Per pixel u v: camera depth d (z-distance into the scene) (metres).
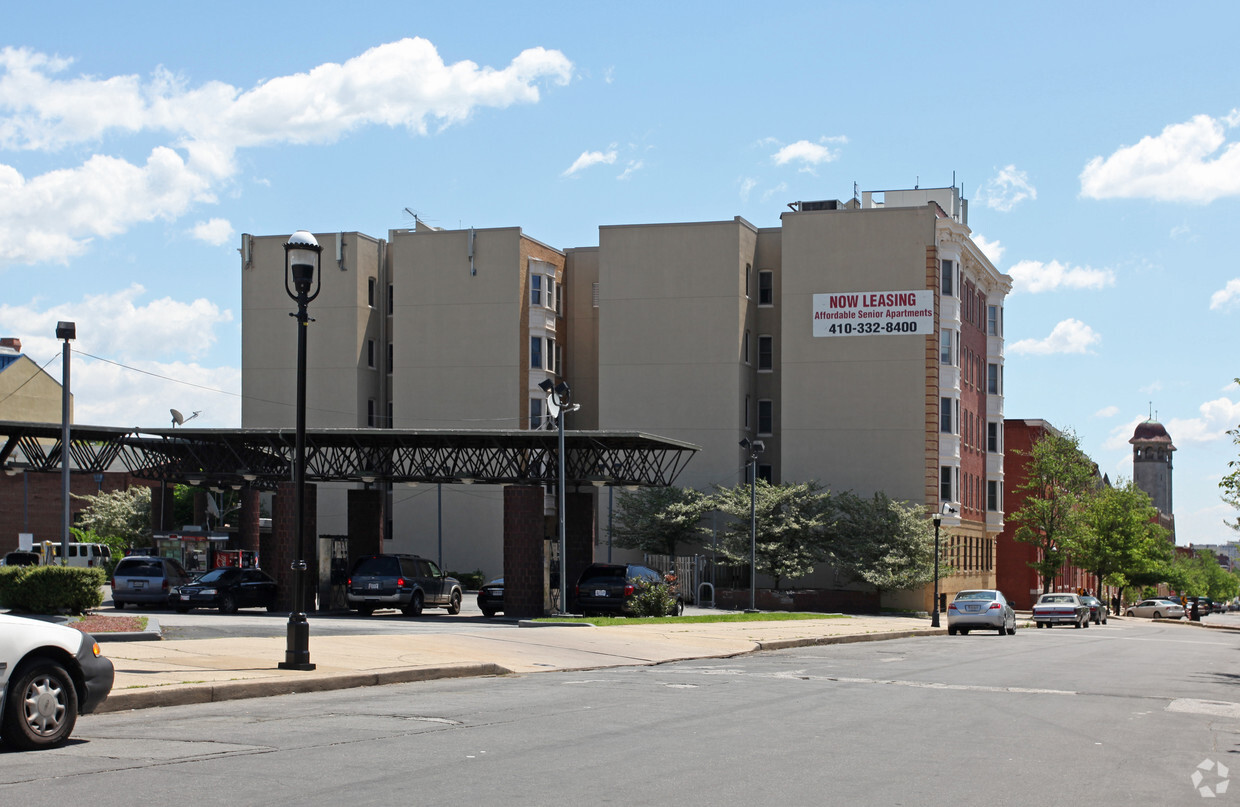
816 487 61.62
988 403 74.81
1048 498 79.31
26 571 24.72
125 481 82.69
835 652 28.31
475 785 9.20
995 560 76.69
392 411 68.38
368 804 8.39
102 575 25.64
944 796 9.25
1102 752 11.85
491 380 66.38
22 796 8.42
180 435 42.25
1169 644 37.34
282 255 69.62
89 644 11.16
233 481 44.91
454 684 17.61
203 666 16.91
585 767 10.16
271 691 15.44
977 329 71.94
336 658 18.95
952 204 69.75
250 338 69.75
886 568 57.38
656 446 43.62
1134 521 86.25
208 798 8.46
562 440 37.44
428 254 67.69
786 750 11.45
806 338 63.38
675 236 65.06
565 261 71.31
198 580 38.41
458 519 66.62
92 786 8.83
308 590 40.50
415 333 67.62
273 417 69.25
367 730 12.08
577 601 38.56
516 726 12.70
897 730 13.18
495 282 66.69
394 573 38.31
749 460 64.50
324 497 69.00
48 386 77.88
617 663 22.39
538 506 39.16
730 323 64.12
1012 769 10.65
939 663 24.64
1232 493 40.78
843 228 63.31
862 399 62.47
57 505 79.62
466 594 62.84
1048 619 54.25
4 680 10.27
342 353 68.81
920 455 61.62
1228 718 15.24
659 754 10.98
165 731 11.80
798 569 57.34
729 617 39.03
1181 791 9.71
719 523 62.94
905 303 62.28
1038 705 16.33
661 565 56.09
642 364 65.00
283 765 9.88
